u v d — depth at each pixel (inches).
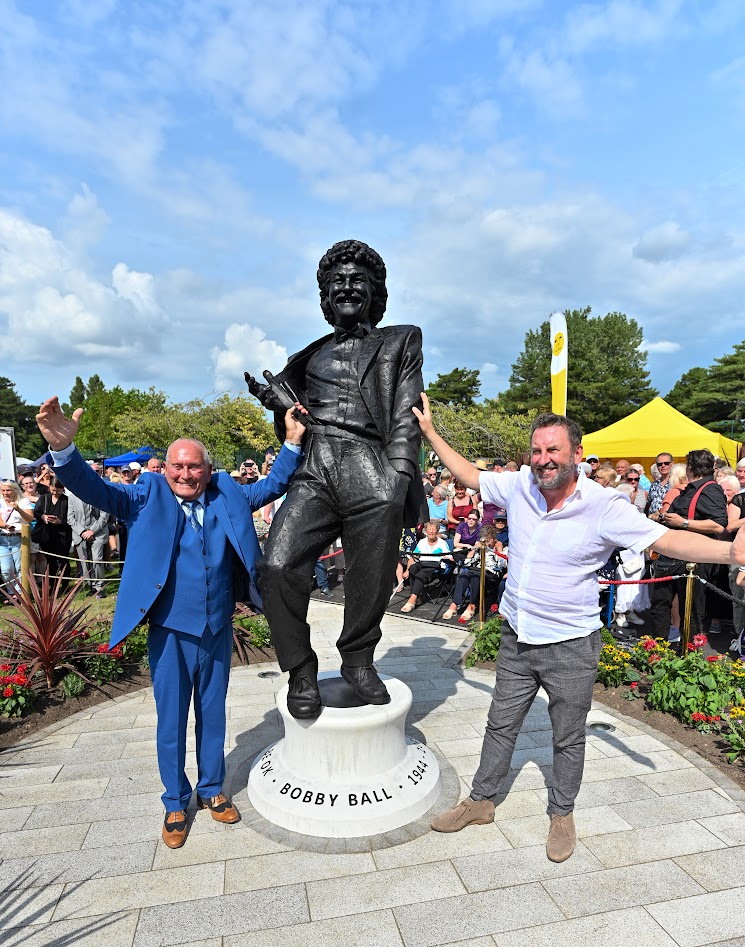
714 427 1440.7
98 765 143.3
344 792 117.7
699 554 91.0
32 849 111.4
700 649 187.8
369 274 128.9
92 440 1957.4
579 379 1724.9
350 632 124.8
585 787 132.6
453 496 358.9
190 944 89.3
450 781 134.7
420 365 128.7
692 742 154.6
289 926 92.7
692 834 115.9
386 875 104.2
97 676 194.5
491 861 107.7
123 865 106.8
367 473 120.0
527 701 114.7
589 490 102.3
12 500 303.4
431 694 186.9
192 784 134.5
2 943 89.2
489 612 268.5
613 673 189.0
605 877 103.7
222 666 118.3
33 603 201.3
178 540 112.3
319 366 130.6
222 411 1027.9
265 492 127.6
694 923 93.4
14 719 167.6
